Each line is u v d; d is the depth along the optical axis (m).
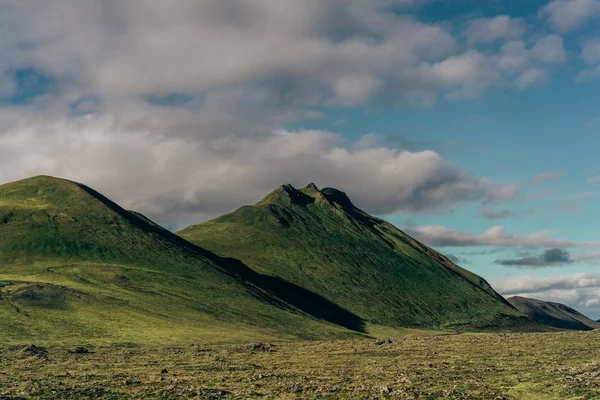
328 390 53.38
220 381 61.75
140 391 53.66
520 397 48.94
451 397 48.50
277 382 60.00
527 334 112.56
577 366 63.22
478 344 95.62
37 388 54.69
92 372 70.62
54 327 113.50
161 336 116.81
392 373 64.94
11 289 135.12
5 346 96.81
